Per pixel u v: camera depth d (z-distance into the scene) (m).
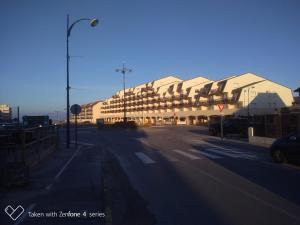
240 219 7.26
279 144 15.86
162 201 9.01
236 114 83.75
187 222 7.16
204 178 12.13
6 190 10.36
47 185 11.15
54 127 24.72
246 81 90.62
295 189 10.12
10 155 14.35
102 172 13.95
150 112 125.50
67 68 25.42
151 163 16.62
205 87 100.06
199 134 42.41
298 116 23.02
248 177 12.22
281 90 85.19
